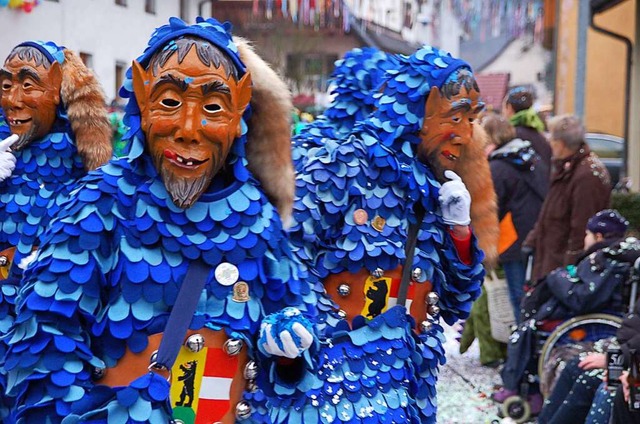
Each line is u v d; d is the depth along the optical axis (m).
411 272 4.98
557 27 24.52
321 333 4.69
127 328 3.32
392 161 4.95
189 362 3.37
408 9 43.03
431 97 5.03
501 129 9.61
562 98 24.36
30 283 3.31
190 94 3.32
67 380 3.21
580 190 8.91
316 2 34.72
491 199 5.49
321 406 4.61
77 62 6.19
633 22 19.25
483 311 9.97
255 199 3.55
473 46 61.94
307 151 5.77
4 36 19.23
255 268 3.49
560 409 6.97
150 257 3.36
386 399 4.75
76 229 3.31
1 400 4.65
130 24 23.09
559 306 7.77
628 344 5.88
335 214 4.89
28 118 6.01
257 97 3.63
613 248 7.55
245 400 3.51
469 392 9.08
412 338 4.92
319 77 36.19
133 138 3.41
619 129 21.67
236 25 35.12
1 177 5.83
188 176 3.36
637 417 5.93
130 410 3.24
